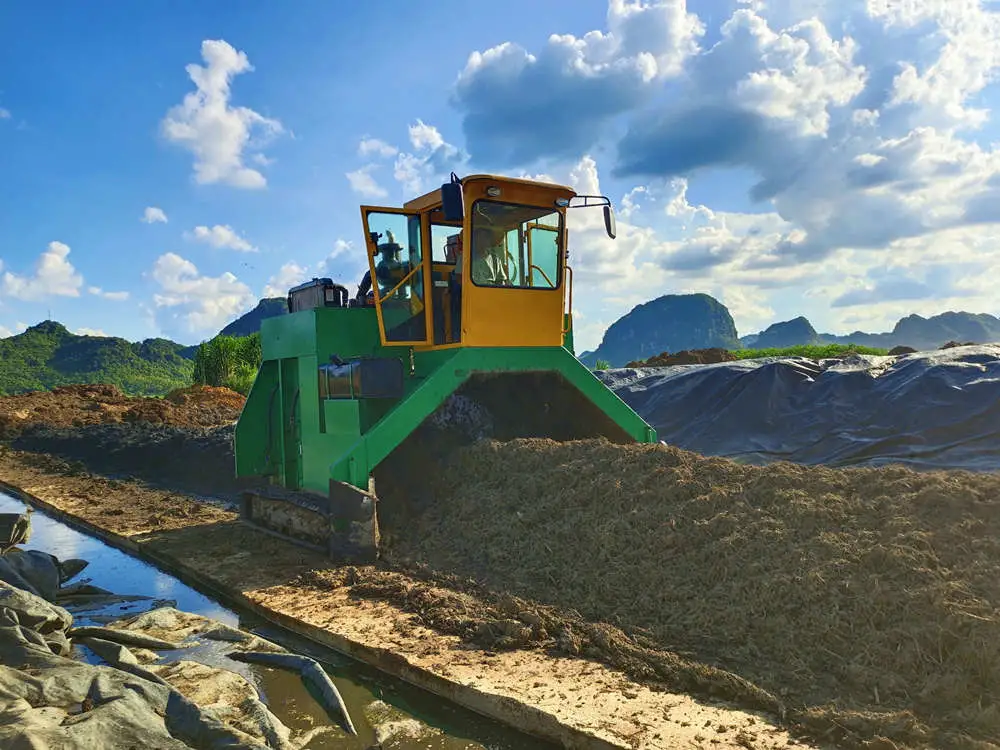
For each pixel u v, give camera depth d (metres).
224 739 3.34
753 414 11.60
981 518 4.46
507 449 7.14
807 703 3.58
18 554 6.46
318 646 5.00
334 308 8.14
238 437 9.55
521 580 5.50
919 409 10.13
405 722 3.88
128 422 21.28
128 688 3.68
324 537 7.02
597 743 3.38
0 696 3.44
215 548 7.53
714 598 4.54
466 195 7.27
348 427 7.55
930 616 3.78
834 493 5.18
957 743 3.11
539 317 7.84
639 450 6.42
